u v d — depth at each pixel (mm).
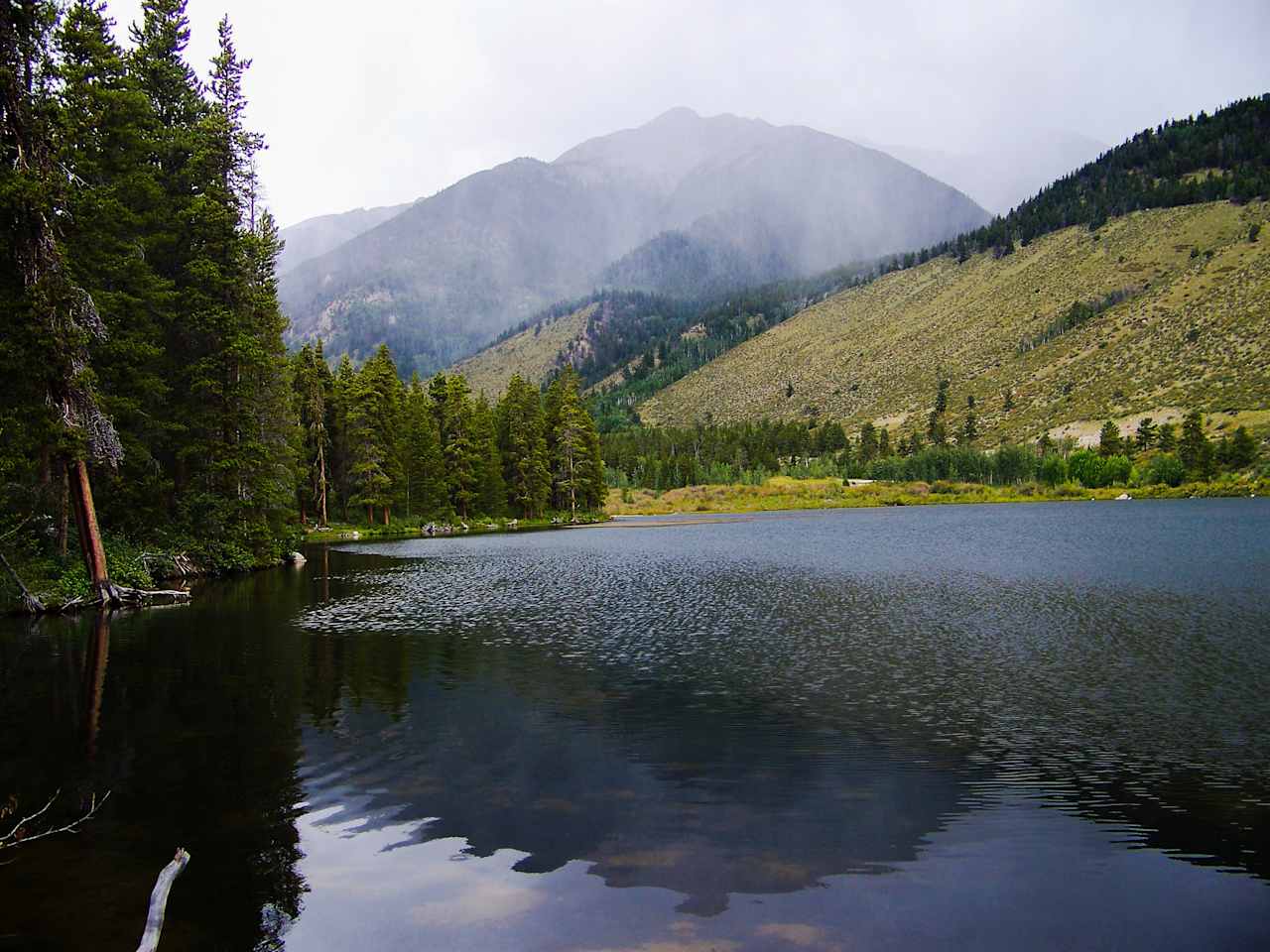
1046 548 50219
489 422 106438
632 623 26047
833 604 29609
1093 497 137000
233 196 41406
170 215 38688
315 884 8820
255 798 11359
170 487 39375
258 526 44125
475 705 16312
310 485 79875
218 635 24234
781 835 10078
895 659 20328
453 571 43000
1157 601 28609
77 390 26734
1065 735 14195
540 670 19375
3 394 26797
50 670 19453
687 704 16312
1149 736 14094
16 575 27312
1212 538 54156
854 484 165375
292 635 24125
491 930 7805
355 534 78562
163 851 9727
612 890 8641
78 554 31422
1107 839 9984
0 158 25266
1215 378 186500
